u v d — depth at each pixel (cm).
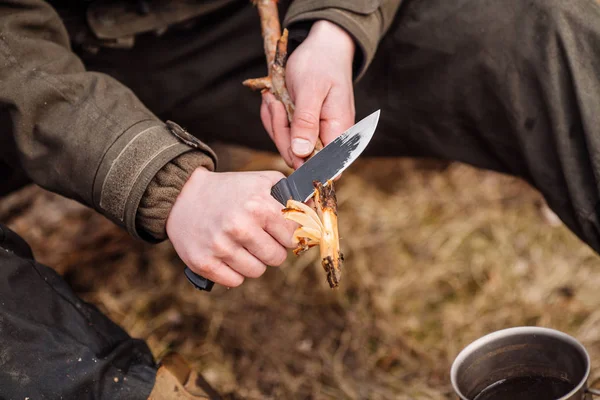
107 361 109
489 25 128
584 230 122
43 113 112
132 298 193
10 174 157
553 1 119
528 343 113
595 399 141
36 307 109
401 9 139
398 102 149
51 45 120
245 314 186
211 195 107
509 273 189
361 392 159
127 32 143
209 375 167
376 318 180
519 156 137
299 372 167
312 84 115
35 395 103
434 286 189
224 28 152
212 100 161
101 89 115
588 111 115
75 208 220
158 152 108
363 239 208
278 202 106
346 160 104
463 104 139
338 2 123
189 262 108
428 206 218
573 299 176
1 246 114
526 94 126
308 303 188
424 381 160
